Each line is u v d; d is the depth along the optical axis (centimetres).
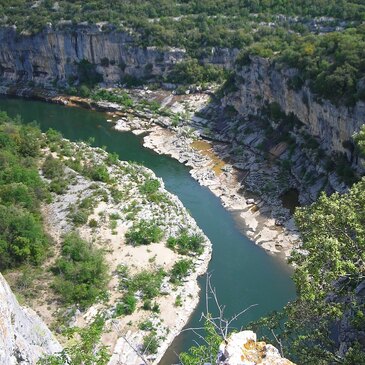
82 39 13075
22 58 14162
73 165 7719
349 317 2684
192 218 7044
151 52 12431
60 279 5366
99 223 6384
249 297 5506
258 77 9344
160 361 4678
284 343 3005
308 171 7694
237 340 1634
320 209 2866
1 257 5472
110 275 5584
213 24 12681
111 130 10969
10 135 8038
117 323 4972
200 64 12294
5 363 1967
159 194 7294
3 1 14662
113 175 7694
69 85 13450
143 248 6041
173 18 13188
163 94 12125
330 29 11244
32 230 5688
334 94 7125
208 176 8400
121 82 13025
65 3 14238
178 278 5656
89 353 2512
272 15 12519
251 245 6469
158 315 5144
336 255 2444
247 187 7912
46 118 11962
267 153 8762
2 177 6856
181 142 9838
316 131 7950
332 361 2512
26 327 2570
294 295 5509
